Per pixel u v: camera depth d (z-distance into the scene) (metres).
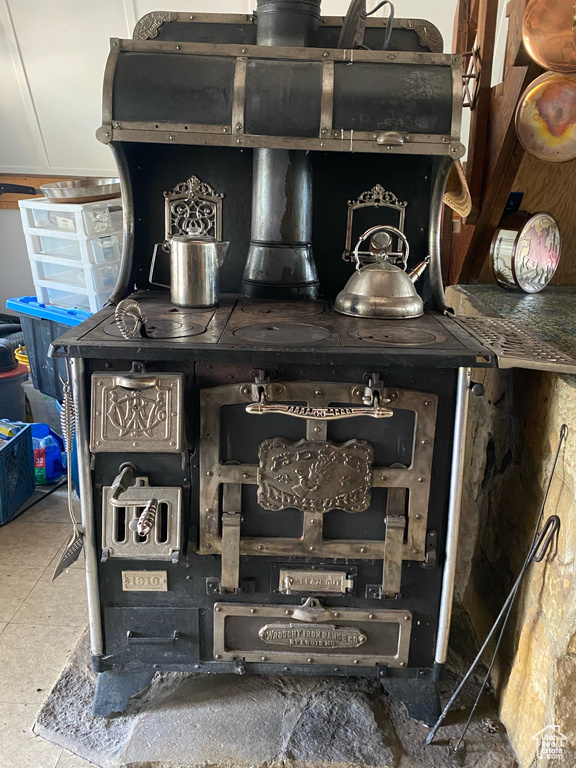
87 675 1.58
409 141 1.43
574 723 1.20
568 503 1.21
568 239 2.22
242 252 1.78
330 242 1.76
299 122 1.43
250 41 1.69
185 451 1.29
